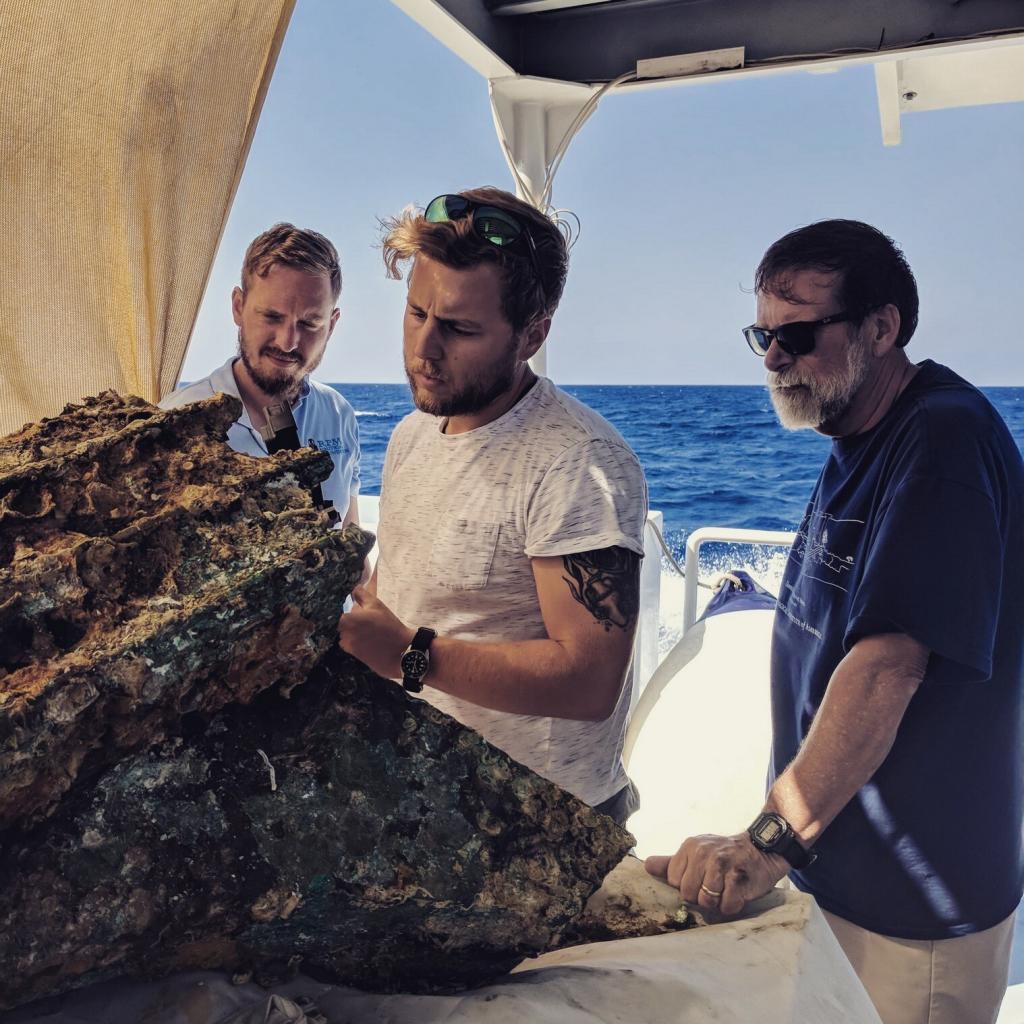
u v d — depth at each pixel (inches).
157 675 25.4
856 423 65.7
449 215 53.4
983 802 61.7
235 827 27.4
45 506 28.3
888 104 124.1
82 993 28.5
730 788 92.8
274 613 27.5
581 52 102.5
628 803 65.4
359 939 30.6
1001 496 59.1
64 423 32.0
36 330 45.4
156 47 43.3
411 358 56.3
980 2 89.5
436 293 54.0
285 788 28.5
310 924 28.9
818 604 67.0
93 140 43.8
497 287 53.6
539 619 58.9
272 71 45.8
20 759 23.5
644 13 99.7
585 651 53.2
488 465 58.2
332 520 30.2
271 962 30.8
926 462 56.9
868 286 62.9
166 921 26.4
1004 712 61.6
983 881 62.3
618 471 56.0
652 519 123.4
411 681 48.9
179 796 27.0
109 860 25.8
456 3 87.4
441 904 29.5
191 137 45.4
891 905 63.1
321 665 30.4
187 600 26.4
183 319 48.3
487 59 97.0
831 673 65.4
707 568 793.6
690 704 103.1
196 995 28.7
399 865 29.1
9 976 24.5
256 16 44.1
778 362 66.3
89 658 24.7
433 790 30.6
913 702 60.9
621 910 36.9
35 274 44.7
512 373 56.6
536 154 107.8
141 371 48.1
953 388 61.4
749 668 105.4
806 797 55.0
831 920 66.1
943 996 63.5
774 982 31.3
